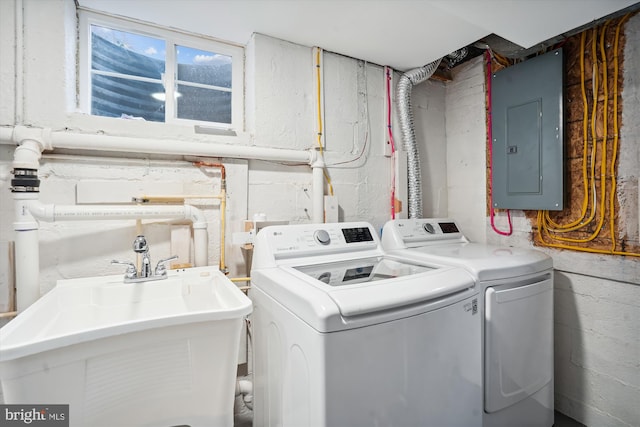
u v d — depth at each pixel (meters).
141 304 1.23
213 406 0.97
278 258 1.37
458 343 1.10
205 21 1.64
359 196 2.08
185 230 1.55
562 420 1.71
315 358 0.86
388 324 0.93
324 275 1.23
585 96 1.65
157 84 1.72
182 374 0.92
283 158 1.76
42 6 1.32
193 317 0.88
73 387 0.78
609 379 1.58
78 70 1.51
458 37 1.80
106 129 1.42
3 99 1.25
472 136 2.25
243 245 1.61
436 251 1.60
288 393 1.02
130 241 1.47
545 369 1.46
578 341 1.70
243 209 1.71
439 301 1.05
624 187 1.52
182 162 1.57
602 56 1.59
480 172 2.20
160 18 1.61
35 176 1.22
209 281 1.35
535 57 1.79
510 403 1.31
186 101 1.79
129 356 0.85
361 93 2.09
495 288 1.27
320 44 1.88
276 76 1.80
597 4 1.31
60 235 1.35
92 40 1.58
